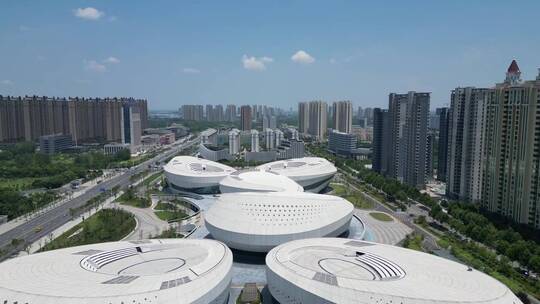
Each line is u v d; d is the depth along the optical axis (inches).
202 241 4121.6
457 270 3336.6
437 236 6151.6
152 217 7121.1
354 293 2878.9
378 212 7618.1
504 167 6712.6
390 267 3385.8
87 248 3799.2
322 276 3181.6
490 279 3179.1
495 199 6953.7
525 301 3949.3
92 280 2982.3
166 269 3378.4
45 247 5408.5
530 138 6048.2
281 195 5032.0
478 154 7549.2
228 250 3865.7
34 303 2645.2
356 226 6067.9
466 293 2859.3
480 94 7436.0
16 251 5374.0
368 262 3535.9
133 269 3361.2
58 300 2659.9
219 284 3267.7
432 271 3294.8
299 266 3400.6
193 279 3117.6
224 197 5255.9
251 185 7101.4
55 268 3201.3
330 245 4030.5
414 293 2834.6
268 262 3614.7
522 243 5017.2
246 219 4712.1
